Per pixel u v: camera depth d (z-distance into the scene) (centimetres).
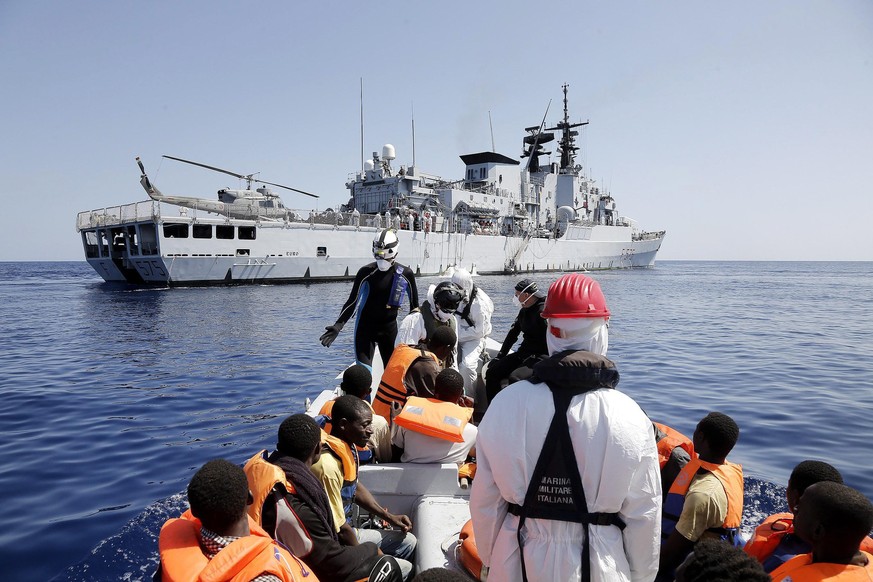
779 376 1270
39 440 816
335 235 3969
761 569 163
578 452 179
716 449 293
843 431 832
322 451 310
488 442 191
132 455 746
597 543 180
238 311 2575
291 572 200
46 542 491
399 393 450
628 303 3422
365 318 572
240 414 964
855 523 204
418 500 387
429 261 4303
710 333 2058
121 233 3997
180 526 208
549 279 4669
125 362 1474
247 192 3853
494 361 537
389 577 289
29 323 2323
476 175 5244
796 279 7631
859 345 1770
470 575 291
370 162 5119
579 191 6100
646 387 1152
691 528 281
